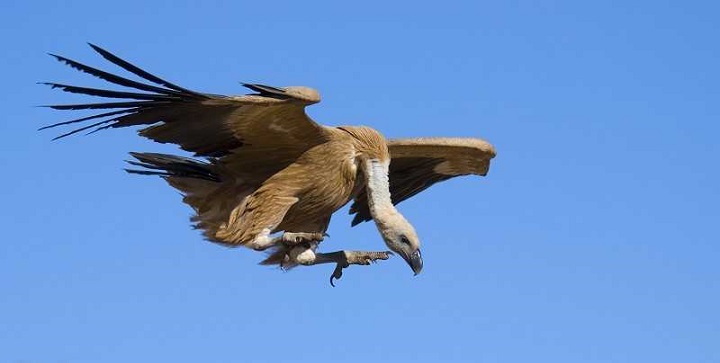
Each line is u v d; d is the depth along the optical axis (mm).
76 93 12953
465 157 16594
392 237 14602
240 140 14352
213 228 14828
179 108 13586
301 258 14438
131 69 12898
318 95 13703
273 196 14547
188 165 14930
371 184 14844
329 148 14656
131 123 13578
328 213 15031
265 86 13406
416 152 16359
